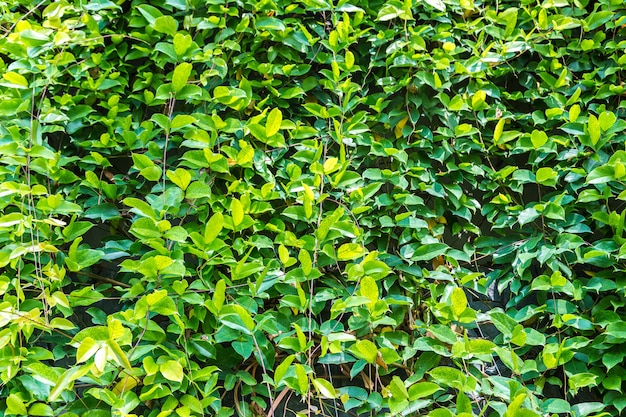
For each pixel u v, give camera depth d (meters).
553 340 1.60
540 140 1.65
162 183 1.63
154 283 1.46
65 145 1.66
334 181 1.58
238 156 1.56
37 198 1.53
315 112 1.67
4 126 1.52
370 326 1.49
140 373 1.35
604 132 1.66
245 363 1.62
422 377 1.56
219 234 1.53
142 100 1.64
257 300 1.52
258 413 1.55
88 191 1.59
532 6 1.79
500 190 1.79
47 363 1.63
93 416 1.36
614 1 1.77
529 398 1.46
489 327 1.77
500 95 1.75
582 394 1.69
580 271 1.73
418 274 1.60
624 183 1.60
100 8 1.58
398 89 1.70
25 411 1.34
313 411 1.54
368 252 1.54
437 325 1.52
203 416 1.46
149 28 1.66
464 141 1.71
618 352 1.54
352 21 1.72
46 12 1.53
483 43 1.78
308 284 1.60
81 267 1.46
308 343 1.44
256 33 1.67
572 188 1.68
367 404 1.49
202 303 1.43
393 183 1.64
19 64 1.51
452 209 1.70
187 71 1.52
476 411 1.68
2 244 1.48
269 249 1.60
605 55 1.80
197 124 1.54
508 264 1.72
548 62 1.77
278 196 1.58
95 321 1.46
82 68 1.62
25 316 1.27
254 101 1.69
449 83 1.69
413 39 1.69
